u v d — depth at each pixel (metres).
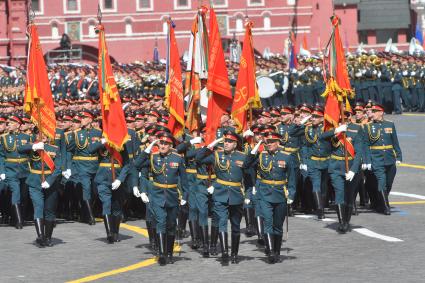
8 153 45.06
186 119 45.84
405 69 100.50
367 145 46.22
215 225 35.91
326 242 38.66
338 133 41.12
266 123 45.81
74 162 45.78
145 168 35.88
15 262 36.34
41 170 39.78
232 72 89.94
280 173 34.94
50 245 39.69
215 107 41.22
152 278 32.88
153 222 36.81
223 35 156.38
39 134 40.78
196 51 43.91
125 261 36.00
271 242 34.72
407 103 101.38
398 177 58.94
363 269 33.09
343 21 177.88
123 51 157.38
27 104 41.44
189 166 39.47
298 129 45.53
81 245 39.75
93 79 88.75
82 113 45.75
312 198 46.75
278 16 156.88
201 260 35.97
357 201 51.03
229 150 35.31
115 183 40.00
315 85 96.75
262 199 35.00
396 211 46.62
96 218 48.03
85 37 156.88
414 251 36.09
